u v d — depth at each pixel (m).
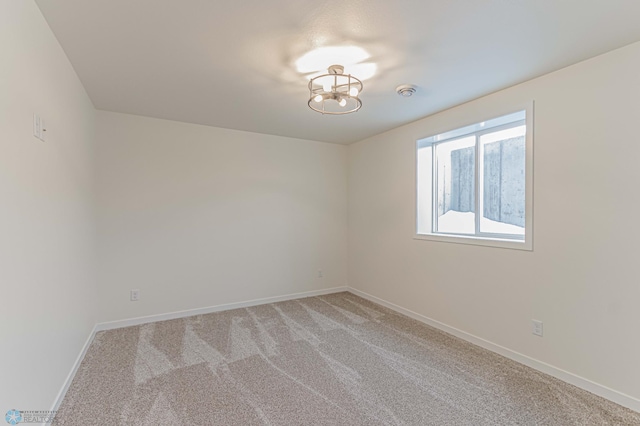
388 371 2.35
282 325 3.29
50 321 1.78
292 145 4.33
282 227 4.25
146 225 3.38
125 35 1.83
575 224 2.16
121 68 2.24
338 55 2.05
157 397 2.00
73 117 2.28
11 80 1.34
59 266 1.96
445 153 3.50
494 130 2.95
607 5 1.54
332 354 2.62
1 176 1.25
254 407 1.91
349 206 4.76
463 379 2.23
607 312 2.00
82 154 2.58
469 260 2.92
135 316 3.33
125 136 3.27
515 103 2.52
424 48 1.96
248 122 3.58
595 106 2.06
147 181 3.39
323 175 4.58
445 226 3.50
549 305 2.30
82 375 2.25
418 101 2.88
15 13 1.37
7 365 1.28
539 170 2.37
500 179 2.90
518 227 2.76
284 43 1.91
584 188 2.12
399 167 3.77
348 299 4.33
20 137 1.42
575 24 1.70
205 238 3.72
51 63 1.81
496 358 2.57
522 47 1.95
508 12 1.60
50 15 1.64
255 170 4.05
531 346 2.41
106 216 3.18
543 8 1.57
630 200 1.91
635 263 1.89
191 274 3.63
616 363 1.96
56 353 1.87
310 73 2.32
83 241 2.61
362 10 1.59
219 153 3.80
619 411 1.87
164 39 1.87
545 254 2.33
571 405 1.93
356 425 1.75
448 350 2.71
